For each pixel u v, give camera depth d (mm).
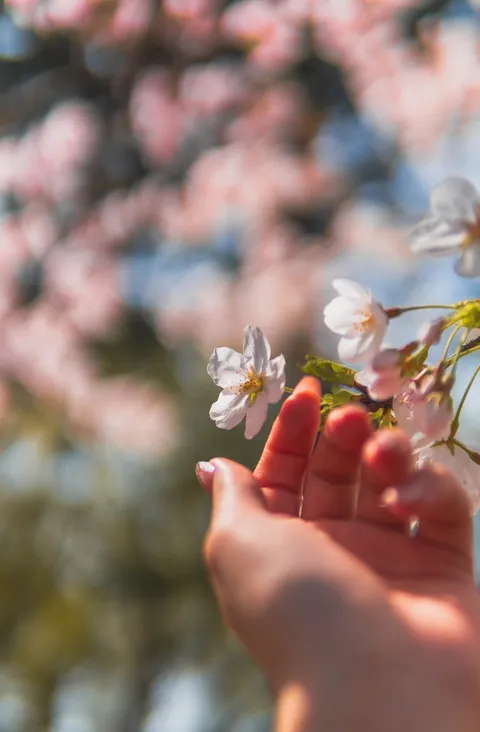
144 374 2166
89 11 1999
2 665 2291
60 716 2412
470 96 1673
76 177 2129
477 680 381
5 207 2205
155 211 2146
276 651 386
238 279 1998
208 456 1976
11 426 2031
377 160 2205
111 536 2119
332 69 2123
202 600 2174
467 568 419
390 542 417
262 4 1956
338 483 430
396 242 1839
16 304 2072
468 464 426
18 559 2170
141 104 2068
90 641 2262
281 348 1842
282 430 442
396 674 375
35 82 2303
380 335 412
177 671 2299
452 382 406
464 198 400
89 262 2107
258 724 2297
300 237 2010
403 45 1880
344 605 383
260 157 2006
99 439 2059
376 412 432
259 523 404
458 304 416
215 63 2105
